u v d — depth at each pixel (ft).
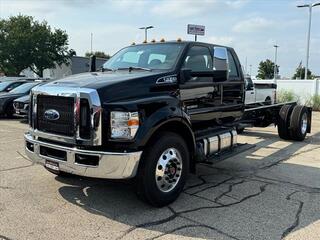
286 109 35.47
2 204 17.15
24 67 189.88
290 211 17.07
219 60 20.38
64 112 16.43
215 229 15.01
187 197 18.71
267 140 36.09
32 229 14.61
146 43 22.08
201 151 20.10
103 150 15.70
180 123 17.99
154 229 14.89
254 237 14.34
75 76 18.90
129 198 18.25
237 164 25.94
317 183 21.57
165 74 18.45
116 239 13.96
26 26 188.85
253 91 51.01
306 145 33.76
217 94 22.26
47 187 19.62
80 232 14.46
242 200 18.42
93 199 18.02
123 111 15.74
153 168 16.51
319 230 15.10
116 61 21.90
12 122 46.96
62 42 196.85
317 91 84.17
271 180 22.03
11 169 22.97
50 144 16.74
